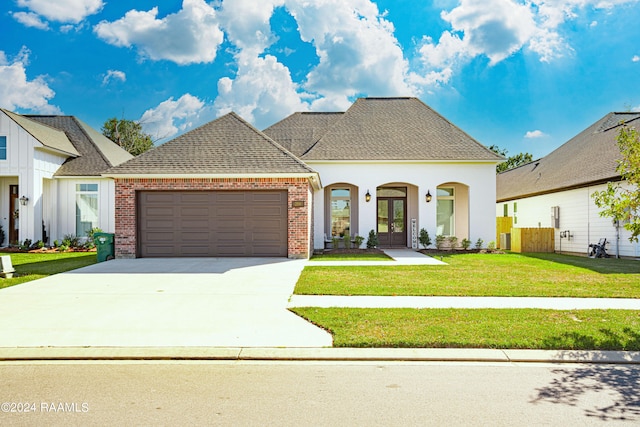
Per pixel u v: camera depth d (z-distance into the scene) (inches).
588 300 332.5
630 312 290.5
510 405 159.8
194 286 390.3
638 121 755.4
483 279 430.9
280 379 185.8
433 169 795.4
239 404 159.5
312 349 220.1
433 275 455.8
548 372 195.3
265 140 637.9
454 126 861.2
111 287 386.6
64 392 170.6
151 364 204.4
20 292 364.8
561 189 807.7
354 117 891.4
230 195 596.1
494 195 791.1
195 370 196.7
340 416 149.6
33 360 208.4
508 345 222.4
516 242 833.5
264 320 273.6
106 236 583.2
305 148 856.9
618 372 195.0
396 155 790.5
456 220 856.3
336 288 377.1
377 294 352.8
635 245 634.2
